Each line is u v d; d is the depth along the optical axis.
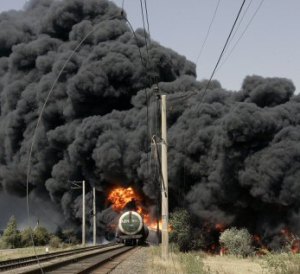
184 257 25.67
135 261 25.05
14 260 24.73
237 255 33.78
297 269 17.56
